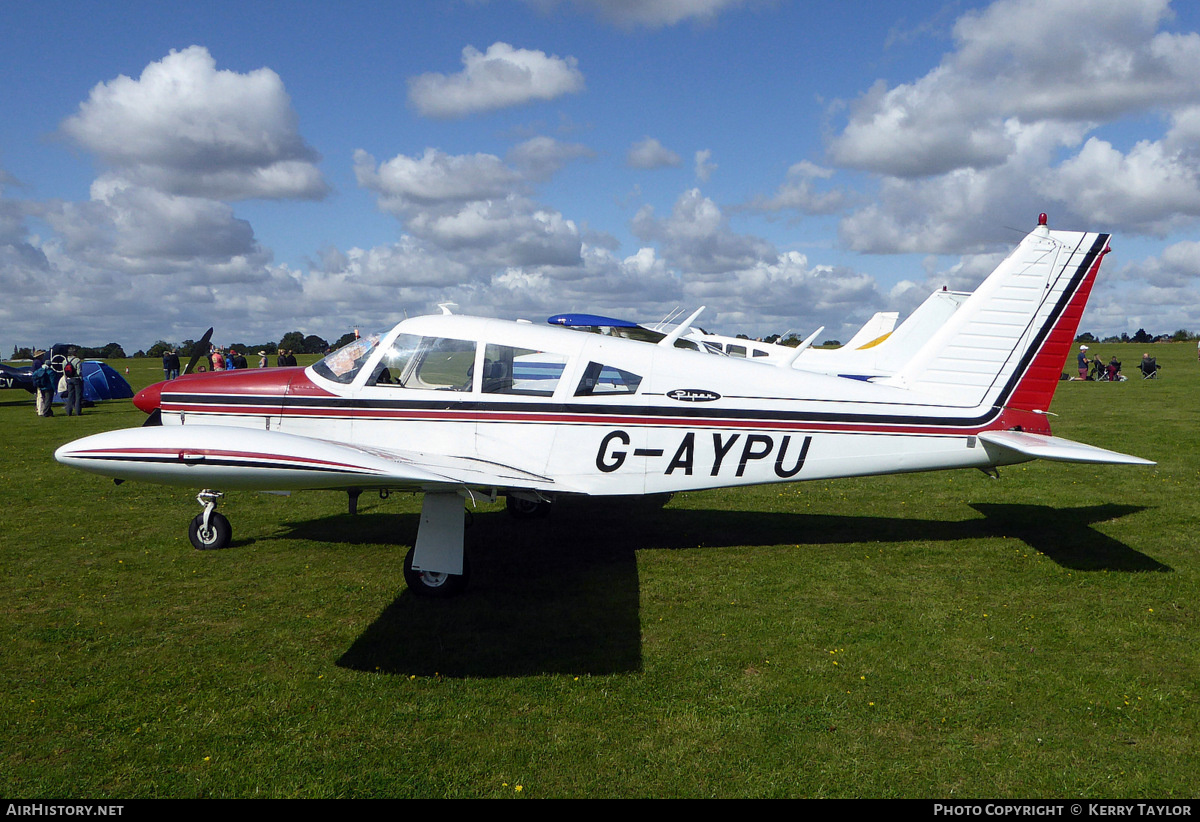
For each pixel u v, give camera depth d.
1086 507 7.47
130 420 15.77
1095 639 4.15
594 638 4.18
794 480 5.70
